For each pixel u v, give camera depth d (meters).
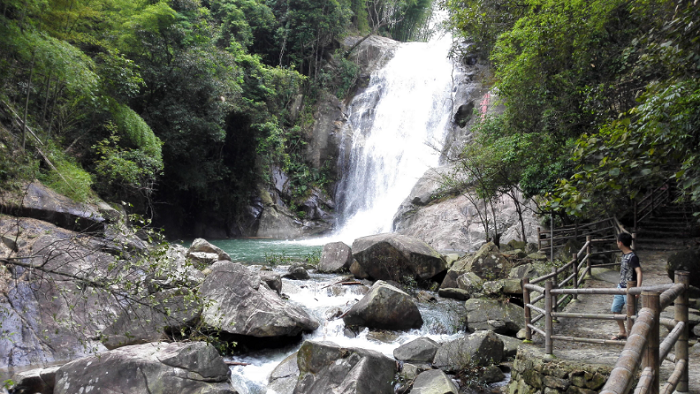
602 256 12.49
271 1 35.59
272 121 29.09
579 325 6.75
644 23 9.94
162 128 21.39
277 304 8.09
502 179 14.44
